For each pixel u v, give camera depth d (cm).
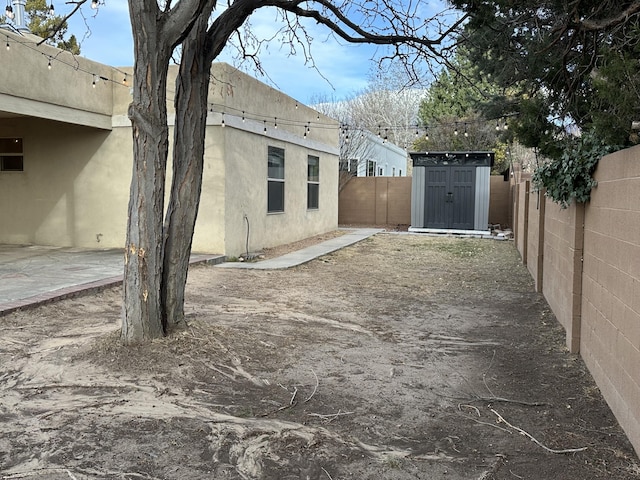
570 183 470
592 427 350
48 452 305
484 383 433
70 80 995
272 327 593
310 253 1211
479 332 592
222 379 426
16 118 1148
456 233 1748
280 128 1315
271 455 308
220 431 336
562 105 560
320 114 1647
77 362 444
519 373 457
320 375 446
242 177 1115
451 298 778
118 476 281
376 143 2634
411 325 621
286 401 388
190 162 493
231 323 600
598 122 406
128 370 429
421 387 423
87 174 1130
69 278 773
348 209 2172
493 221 2019
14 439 320
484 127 2412
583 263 493
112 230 1126
